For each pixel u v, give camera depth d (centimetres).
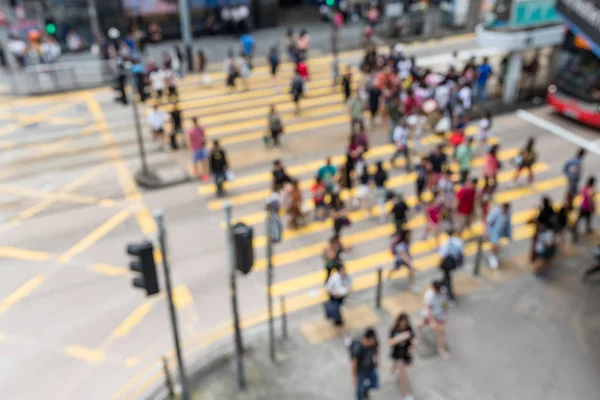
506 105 2345
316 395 1044
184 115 2269
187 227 1555
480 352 1129
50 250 1473
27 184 1809
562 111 2181
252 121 2220
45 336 1190
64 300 1292
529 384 1058
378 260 1420
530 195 1706
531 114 2269
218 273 1370
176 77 2611
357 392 970
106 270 1391
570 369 1091
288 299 1290
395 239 1263
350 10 3444
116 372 1102
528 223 1330
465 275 1353
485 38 2234
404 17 3238
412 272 1280
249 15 3272
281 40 3142
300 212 1520
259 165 1895
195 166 1795
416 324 1196
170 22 3100
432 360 1109
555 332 1182
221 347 1152
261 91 2484
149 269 848
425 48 2995
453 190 1481
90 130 2186
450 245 1201
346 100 2308
